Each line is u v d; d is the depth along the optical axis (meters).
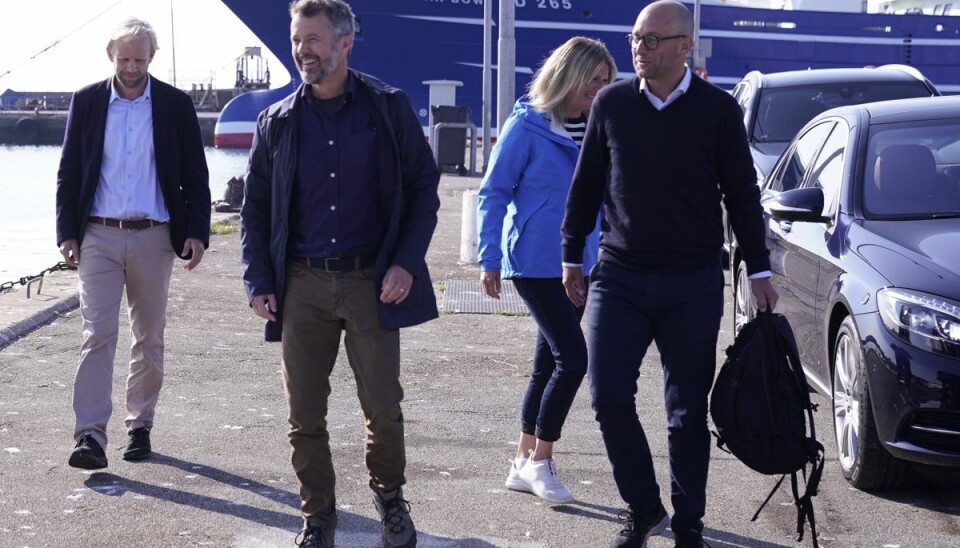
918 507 5.02
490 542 4.52
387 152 4.09
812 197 5.98
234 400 6.65
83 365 5.19
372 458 4.31
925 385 4.80
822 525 4.79
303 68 4.01
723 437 4.20
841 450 5.44
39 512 4.75
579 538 4.57
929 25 48.94
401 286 4.05
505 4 15.05
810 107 11.55
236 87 71.44
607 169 4.33
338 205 4.09
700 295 4.19
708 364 4.23
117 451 5.60
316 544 4.21
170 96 5.34
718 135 4.13
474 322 9.25
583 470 5.46
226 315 9.29
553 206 4.82
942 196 5.84
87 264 5.27
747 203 4.19
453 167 26.59
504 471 5.43
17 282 9.67
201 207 5.43
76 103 5.28
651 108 4.16
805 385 4.22
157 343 5.47
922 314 4.89
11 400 6.52
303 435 4.21
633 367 4.25
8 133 61.88
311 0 4.01
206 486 5.12
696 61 35.00
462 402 6.73
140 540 4.46
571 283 4.51
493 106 43.06
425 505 4.94
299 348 4.18
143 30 5.19
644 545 4.34
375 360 4.18
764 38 47.91
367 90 4.11
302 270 4.14
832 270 5.65
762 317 4.22
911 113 6.51
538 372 5.10
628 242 4.21
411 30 42.62
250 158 4.22
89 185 5.24
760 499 5.11
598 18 44.22
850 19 48.47
